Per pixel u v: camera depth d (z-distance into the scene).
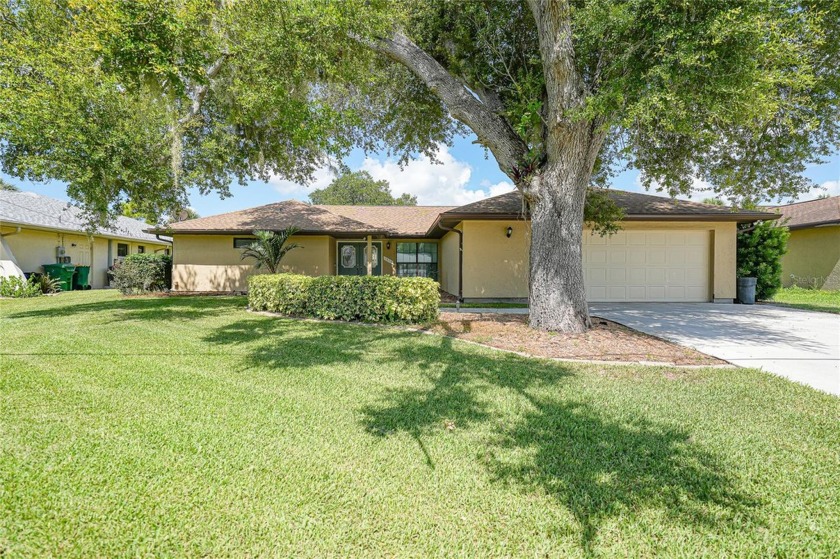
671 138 8.98
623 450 2.87
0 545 1.88
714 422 3.36
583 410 3.62
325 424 3.28
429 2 8.18
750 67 4.77
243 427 3.19
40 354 5.37
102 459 2.65
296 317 8.94
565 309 7.12
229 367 4.91
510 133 7.48
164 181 8.27
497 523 2.09
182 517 2.10
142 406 3.59
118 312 9.31
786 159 8.45
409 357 5.49
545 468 2.62
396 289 8.24
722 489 2.39
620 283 12.45
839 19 6.49
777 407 3.69
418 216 18.30
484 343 6.43
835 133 8.14
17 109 6.44
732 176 9.09
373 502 2.25
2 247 13.81
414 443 2.96
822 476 2.54
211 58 6.80
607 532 2.03
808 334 7.19
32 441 2.88
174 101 7.57
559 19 6.03
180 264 14.70
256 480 2.45
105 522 2.05
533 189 7.14
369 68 8.67
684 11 4.99
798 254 17.00
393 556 1.86
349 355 5.58
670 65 5.05
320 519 2.10
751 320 8.80
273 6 6.40
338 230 14.64
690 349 6.02
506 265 12.30
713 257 12.35
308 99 8.56
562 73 6.17
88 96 6.80
